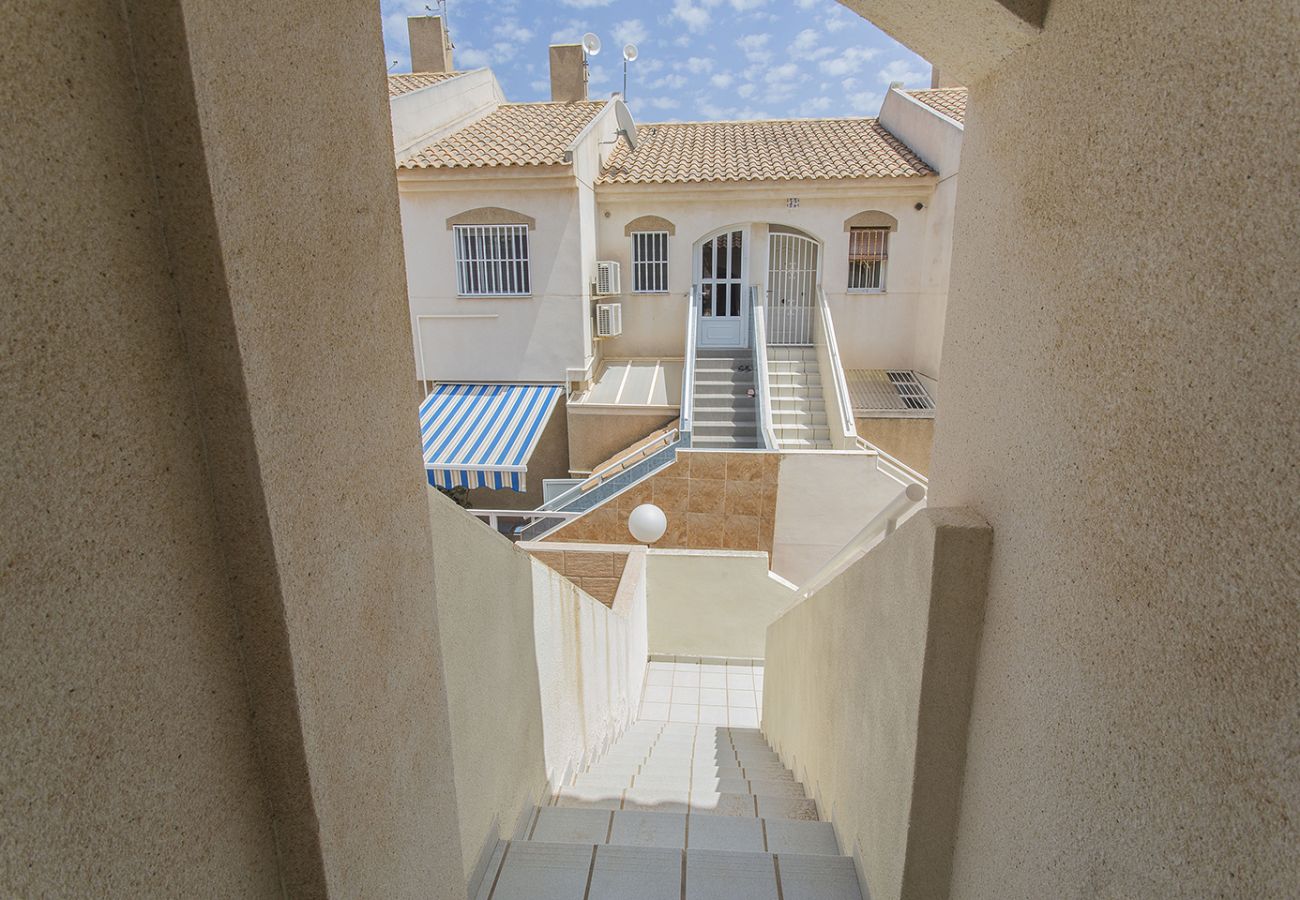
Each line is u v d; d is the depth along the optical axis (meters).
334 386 1.49
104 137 0.99
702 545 10.52
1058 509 1.79
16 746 0.86
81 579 0.95
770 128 18.36
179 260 1.11
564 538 10.64
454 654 2.64
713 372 14.48
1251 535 1.11
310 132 1.39
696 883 3.01
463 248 14.27
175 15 1.00
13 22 0.84
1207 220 1.24
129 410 1.04
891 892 2.61
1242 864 1.13
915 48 2.38
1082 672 1.65
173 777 1.14
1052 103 1.88
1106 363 1.58
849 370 15.45
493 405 14.05
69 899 0.95
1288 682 1.03
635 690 8.24
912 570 2.45
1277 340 1.07
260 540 1.24
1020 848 1.95
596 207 15.20
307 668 1.37
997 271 2.24
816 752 4.58
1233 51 1.18
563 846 3.12
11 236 0.84
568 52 18.02
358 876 1.61
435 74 17.34
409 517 1.91
